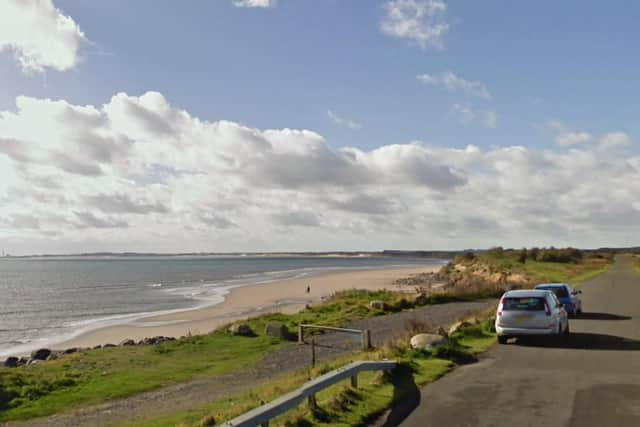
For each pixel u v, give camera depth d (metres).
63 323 45.00
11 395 16.73
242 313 47.06
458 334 19.11
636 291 41.72
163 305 57.06
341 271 132.25
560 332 17.84
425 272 116.88
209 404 13.57
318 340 25.64
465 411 9.46
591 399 10.21
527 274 65.94
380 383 11.63
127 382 18.61
